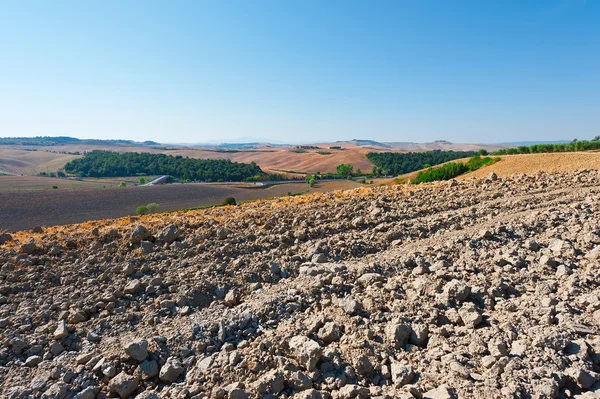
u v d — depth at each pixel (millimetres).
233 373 4277
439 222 10102
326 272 6891
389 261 7340
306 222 10500
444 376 3932
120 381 4156
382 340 4684
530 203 11586
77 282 6797
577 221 8922
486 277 6312
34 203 60312
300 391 3945
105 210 60125
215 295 6477
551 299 5191
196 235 9211
